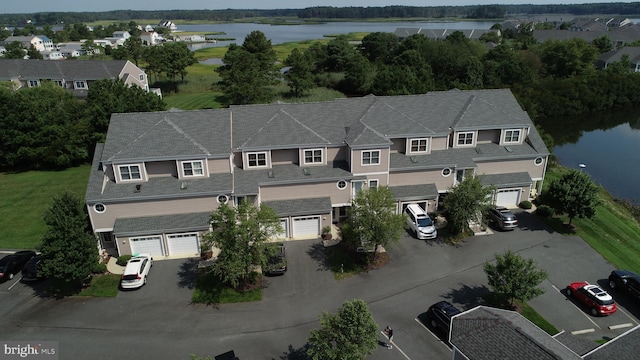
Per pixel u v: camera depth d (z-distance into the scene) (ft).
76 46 604.49
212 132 130.31
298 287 107.96
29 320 97.14
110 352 88.12
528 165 148.36
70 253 100.12
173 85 355.77
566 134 270.46
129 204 119.24
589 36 516.32
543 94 308.60
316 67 409.90
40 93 202.90
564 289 106.01
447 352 86.99
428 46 374.43
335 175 130.82
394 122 141.49
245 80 285.23
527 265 94.02
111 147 124.06
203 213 122.72
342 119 142.72
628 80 330.13
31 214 147.33
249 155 131.23
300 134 134.00
